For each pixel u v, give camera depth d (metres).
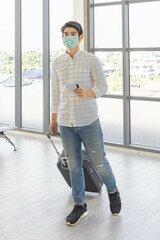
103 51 6.32
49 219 3.47
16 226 3.33
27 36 7.21
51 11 6.84
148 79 5.89
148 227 3.27
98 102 6.45
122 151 6.11
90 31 6.36
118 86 6.20
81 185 3.41
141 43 5.91
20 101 7.47
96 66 3.20
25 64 7.31
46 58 6.91
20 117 7.51
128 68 6.06
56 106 3.45
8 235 3.16
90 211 3.63
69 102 3.22
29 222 3.41
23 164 5.31
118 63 6.16
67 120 3.24
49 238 3.10
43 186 4.38
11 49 7.48
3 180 4.61
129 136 6.14
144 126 6.00
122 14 5.94
